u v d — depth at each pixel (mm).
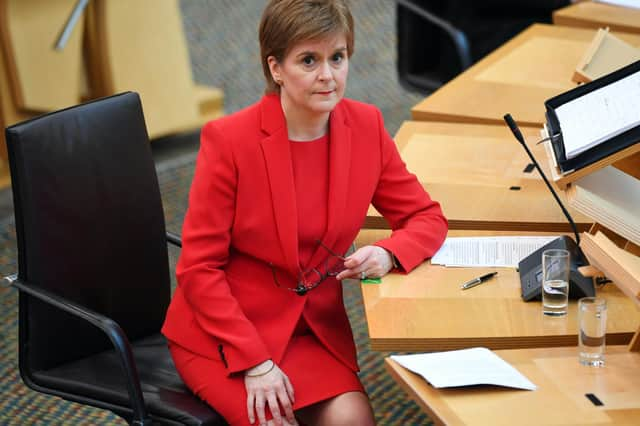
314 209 6051
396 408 8570
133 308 6730
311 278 6121
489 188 7113
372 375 9109
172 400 6016
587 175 5824
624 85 5812
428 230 6293
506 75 9461
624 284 4762
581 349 5016
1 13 12570
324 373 5938
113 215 6543
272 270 6090
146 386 6234
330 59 5719
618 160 5766
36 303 6254
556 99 6125
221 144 5930
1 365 9406
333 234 6066
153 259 6773
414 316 5555
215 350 5984
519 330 5387
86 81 14023
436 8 11562
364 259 5996
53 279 6293
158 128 14289
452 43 11539
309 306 6102
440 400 4672
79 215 6371
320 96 5730
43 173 6199
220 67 17125
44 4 12906
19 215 6180
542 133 6234
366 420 5785
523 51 10141
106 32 13477
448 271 6102
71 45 13141
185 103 14586
